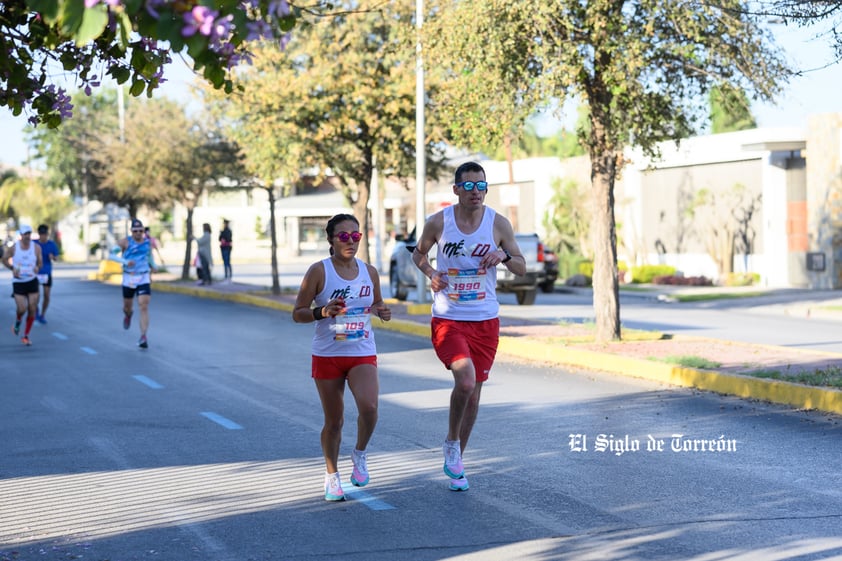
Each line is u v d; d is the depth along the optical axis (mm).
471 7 18156
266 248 85375
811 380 13828
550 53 17875
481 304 9273
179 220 87375
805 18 13430
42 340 23500
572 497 8953
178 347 21797
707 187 42375
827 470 9867
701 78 19359
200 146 43031
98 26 4059
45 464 10617
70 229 92938
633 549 7410
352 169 32344
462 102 19797
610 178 19594
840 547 7391
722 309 30938
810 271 36688
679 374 15562
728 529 7902
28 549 7629
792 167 37781
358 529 8031
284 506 8797
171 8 4227
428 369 17875
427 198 68188
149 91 6586
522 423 12570
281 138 31109
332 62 30359
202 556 7402
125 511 8695
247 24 4359
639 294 37938
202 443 11656
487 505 8727
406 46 23938
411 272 32469
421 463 10422
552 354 18625
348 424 12617
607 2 17422
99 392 15641
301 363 18984
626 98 18656
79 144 52406
